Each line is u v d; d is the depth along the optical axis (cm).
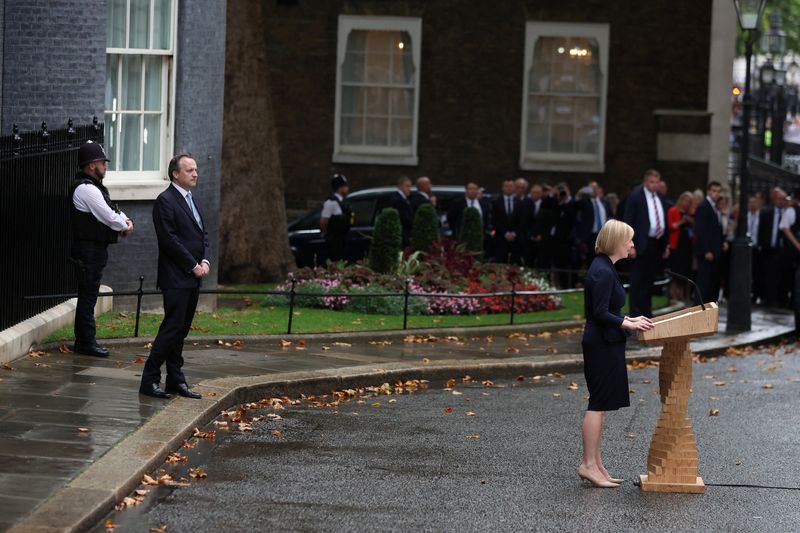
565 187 2184
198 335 1357
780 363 1494
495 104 2759
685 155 2747
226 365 1196
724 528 757
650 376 1367
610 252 861
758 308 2122
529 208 2167
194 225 1011
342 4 2733
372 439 970
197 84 1550
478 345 1476
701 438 1025
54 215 1269
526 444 976
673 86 2764
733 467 922
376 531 722
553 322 1648
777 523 772
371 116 2764
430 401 1153
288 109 2755
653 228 1634
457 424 1045
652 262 1641
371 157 2755
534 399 1185
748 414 1137
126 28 1486
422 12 2739
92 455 814
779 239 2145
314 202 2764
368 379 1200
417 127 2758
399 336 1477
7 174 1128
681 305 1941
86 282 1170
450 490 823
